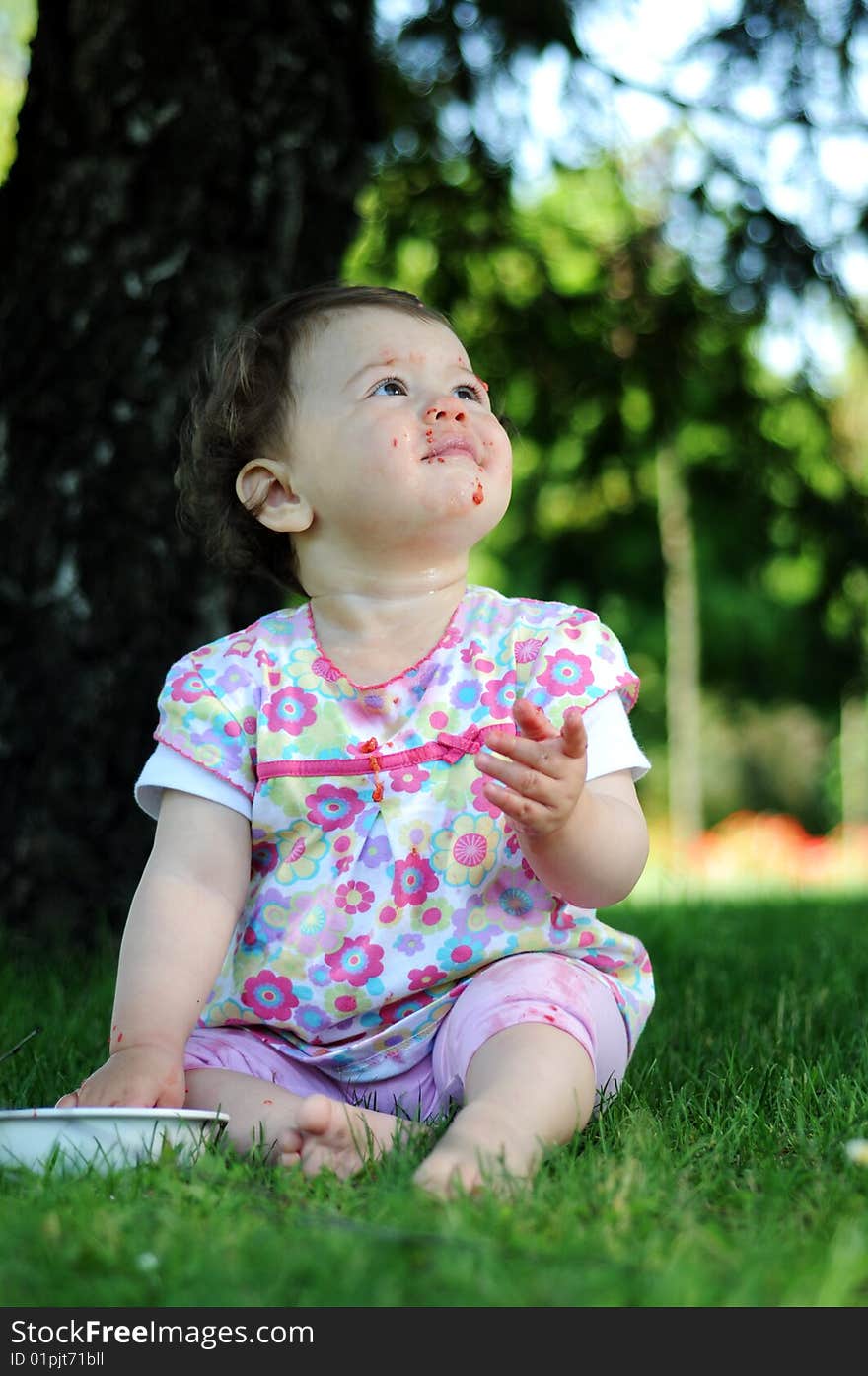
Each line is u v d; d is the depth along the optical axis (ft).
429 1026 6.56
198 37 12.55
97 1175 5.17
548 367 23.56
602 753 6.94
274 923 6.82
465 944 6.63
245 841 6.99
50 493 12.39
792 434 25.53
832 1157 5.49
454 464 7.06
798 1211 4.75
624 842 6.51
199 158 12.50
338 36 13.24
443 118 20.06
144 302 12.42
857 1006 9.81
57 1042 8.52
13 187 12.86
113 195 12.46
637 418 24.30
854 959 12.16
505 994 6.23
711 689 53.21
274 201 12.79
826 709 51.88
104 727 12.26
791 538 27.43
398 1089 6.57
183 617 12.49
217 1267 3.98
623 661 7.31
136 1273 4.03
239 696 7.11
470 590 7.43
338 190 13.34
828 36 18.04
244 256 12.70
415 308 7.64
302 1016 6.69
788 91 18.39
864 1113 6.15
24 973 11.34
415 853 6.77
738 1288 3.81
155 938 6.60
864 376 27.71
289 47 12.87
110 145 12.49
